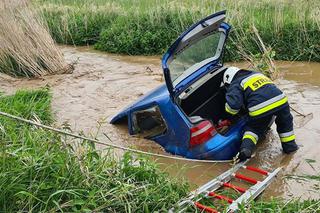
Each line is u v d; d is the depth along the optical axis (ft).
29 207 12.73
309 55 33.12
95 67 34.60
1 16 31.91
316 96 25.62
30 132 16.99
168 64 17.88
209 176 17.49
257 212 13.89
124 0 51.42
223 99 20.79
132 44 38.78
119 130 22.13
